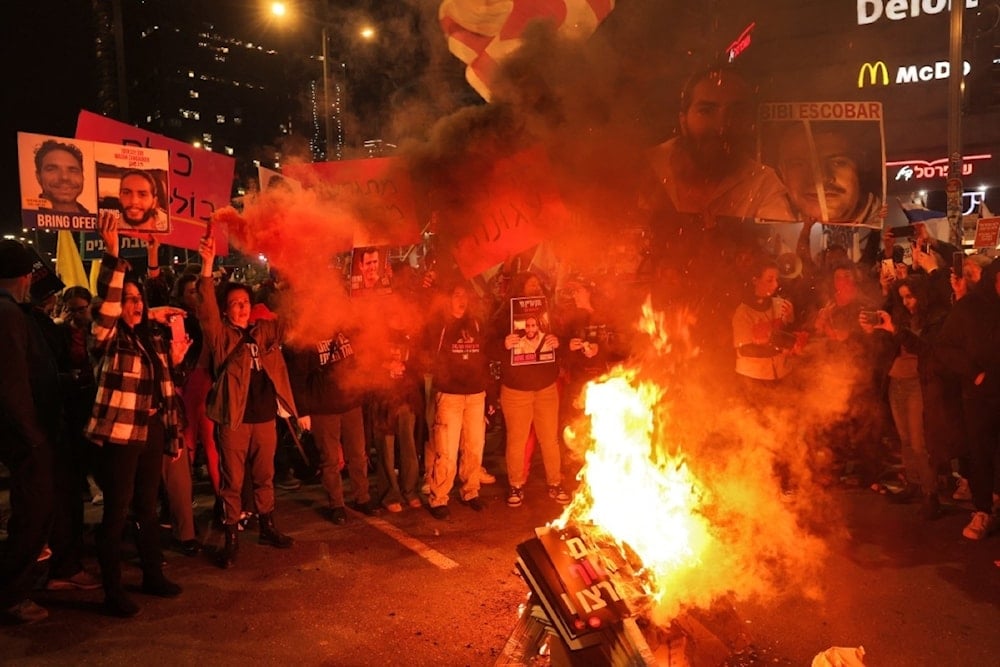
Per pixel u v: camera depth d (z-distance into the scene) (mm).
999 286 4965
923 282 6098
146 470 4344
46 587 4531
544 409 6078
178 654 3758
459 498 6312
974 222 10688
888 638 3799
